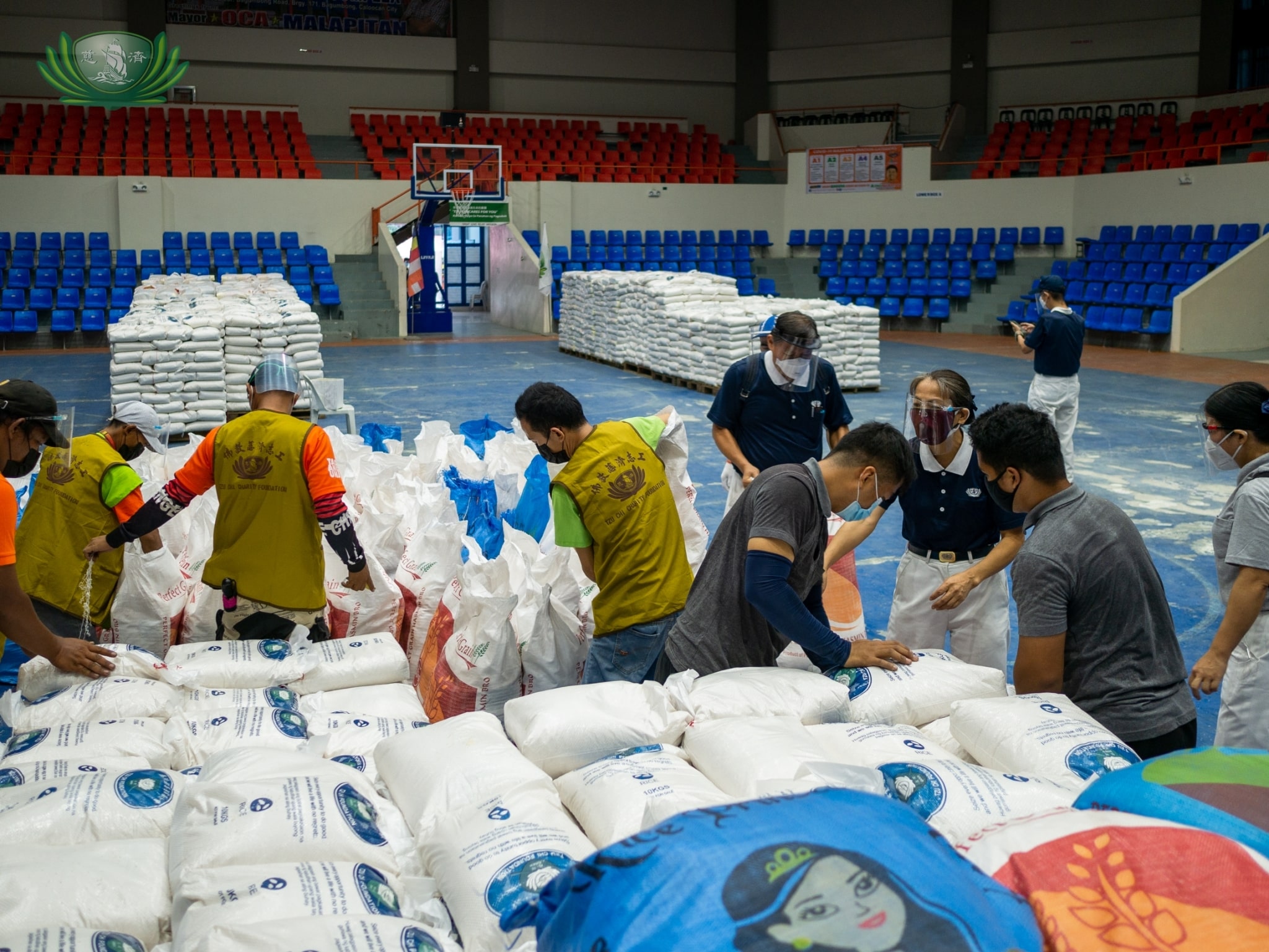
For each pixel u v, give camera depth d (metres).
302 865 1.86
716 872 1.17
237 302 11.34
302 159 21.69
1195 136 20.61
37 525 3.54
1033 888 1.31
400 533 4.09
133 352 9.77
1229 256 17.41
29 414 2.67
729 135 26.47
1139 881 1.28
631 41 25.52
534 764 2.36
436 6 24.22
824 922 1.10
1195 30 22.16
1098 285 18.38
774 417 4.45
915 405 3.32
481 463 5.36
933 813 2.00
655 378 14.01
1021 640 2.60
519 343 18.75
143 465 4.84
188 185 19.70
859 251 21.94
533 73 25.09
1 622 2.63
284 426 3.38
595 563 3.22
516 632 3.27
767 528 2.62
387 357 16.16
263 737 2.55
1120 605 2.55
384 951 1.63
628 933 1.15
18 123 21.20
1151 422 10.51
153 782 2.16
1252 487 2.70
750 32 25.83
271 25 23.17
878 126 24.44
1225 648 2.73
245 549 3.43
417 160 20.64
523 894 1.82
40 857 1.85
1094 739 2.26
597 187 22.08
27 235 18.25
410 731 2.44
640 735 2.44
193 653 2.98
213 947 1.60
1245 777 1.48
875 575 5.85
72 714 2.58
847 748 2.36
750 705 2.53
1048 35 23.36
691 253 22.00
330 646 3.12
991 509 3.40
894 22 24.70
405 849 2.09
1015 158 22.38
